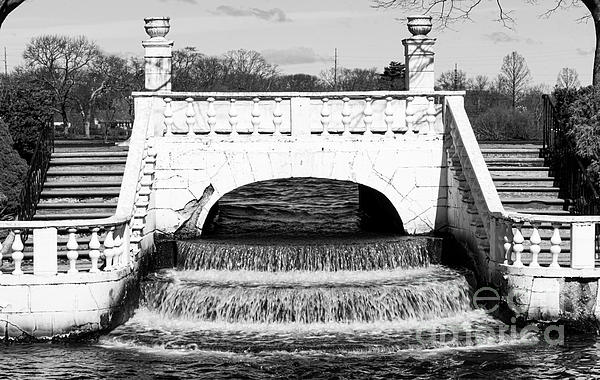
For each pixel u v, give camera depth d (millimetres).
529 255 16469
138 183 16625
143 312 15578
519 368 12883
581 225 14883
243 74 57312
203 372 12609
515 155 20234
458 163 17906
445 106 18453
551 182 18969
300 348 13586
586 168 17828
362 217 22266
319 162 18219
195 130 18672
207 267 16484
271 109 19125
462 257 17344
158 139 18031
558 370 12789
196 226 18156
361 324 14828
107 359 13219
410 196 18453
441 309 15438
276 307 14773
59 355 13438
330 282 15539
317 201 25359
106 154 19828
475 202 16781
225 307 14906
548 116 20078
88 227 14516
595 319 14898
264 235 18781
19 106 19922
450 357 13422
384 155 18344
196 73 55250
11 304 14141
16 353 13547
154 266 17047
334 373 12609
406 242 16875
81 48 56906
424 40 19781
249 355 13422
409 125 18438
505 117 37062
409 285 15227
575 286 14961
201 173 18109
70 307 14250
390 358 13336
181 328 14781
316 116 19047
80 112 56219
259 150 18125
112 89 56562
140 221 16203
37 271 14242
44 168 18797
